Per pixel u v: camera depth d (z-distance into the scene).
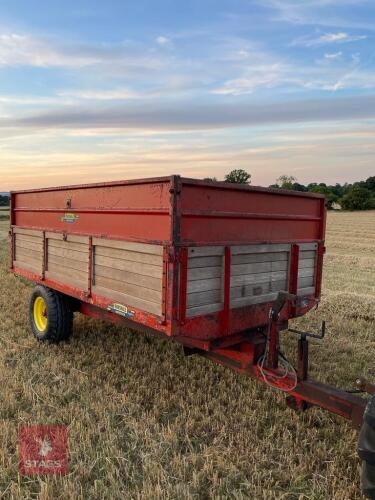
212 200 3.81
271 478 3.34
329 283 11.57
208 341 3.85
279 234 4.52
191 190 3.64
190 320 3.69
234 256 4.03
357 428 3.19
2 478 3.29
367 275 13.02
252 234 4.21
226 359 4.29
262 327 4.46
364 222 41.97
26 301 8.56
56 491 3.16
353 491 3.21
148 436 3.82
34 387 4.76
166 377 5.03
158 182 3.69
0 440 3.74
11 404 4.33
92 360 5.61
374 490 2.55
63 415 4.17
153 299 3.80
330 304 8.93
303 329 7.26
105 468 3.41
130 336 6.55
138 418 4.19
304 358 3.62
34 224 6.39
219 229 3.89
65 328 6.11
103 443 3.71
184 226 3.61
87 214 4.93
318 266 5.05
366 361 5.84
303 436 3.93
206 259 3.79
